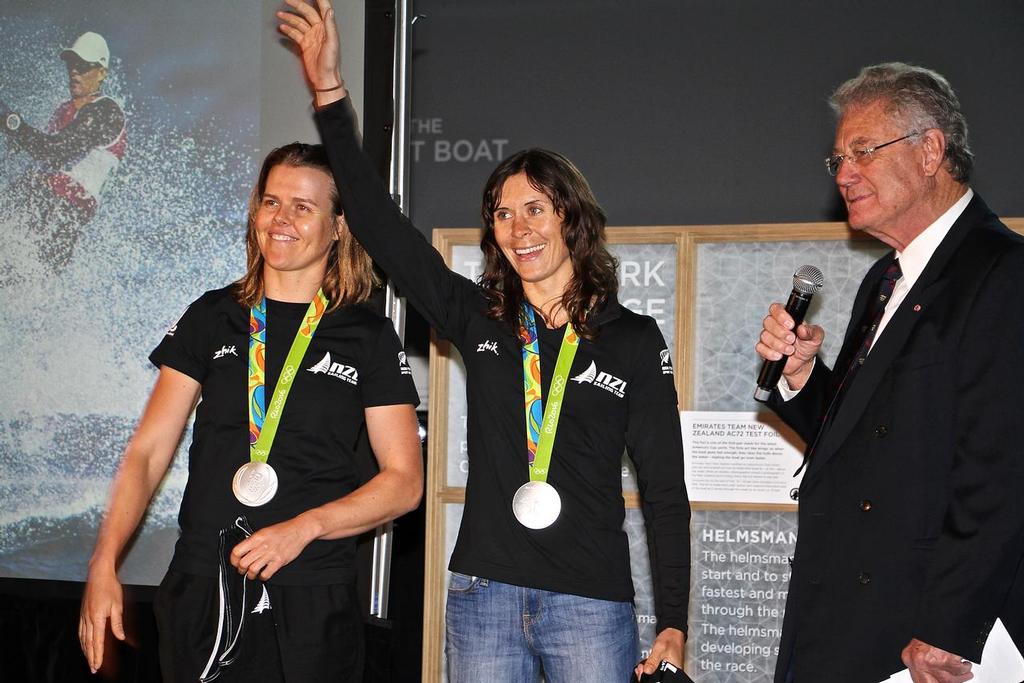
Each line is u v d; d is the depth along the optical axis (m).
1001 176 3.60
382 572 3.40
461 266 3.29
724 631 3.16
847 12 3.72
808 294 2.17
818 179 3.74
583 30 3.89
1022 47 3.59
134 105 3.62
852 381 2.12
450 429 3.27
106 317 3.60
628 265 3.26
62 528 3.59
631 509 3.19
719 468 3.16
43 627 3.59
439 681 3.20
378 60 3.49
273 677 2.27
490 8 3.94
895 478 1.99
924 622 1.86
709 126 3.81
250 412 2.41
